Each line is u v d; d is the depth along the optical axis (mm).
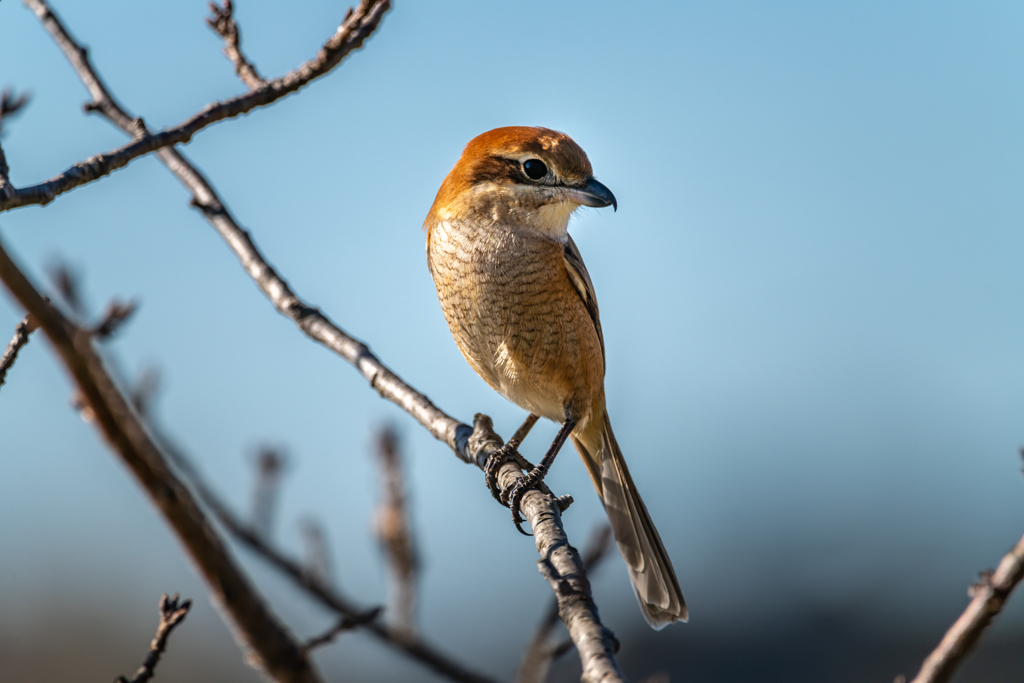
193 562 4859
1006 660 17562
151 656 6285
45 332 3943
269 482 9047
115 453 4422
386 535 8367
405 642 8156
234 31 9172
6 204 6188
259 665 5137
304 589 8195
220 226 10773
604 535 8914
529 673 7352
